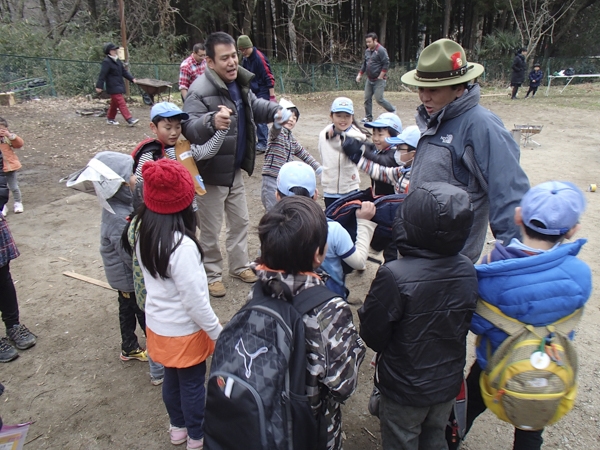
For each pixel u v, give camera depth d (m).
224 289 3.94
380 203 2.76
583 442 2.46
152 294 2.20
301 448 1.52
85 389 2.93
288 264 1.60
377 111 13.80
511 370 1.71
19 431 2.20
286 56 28.17
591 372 2.97
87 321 3.62
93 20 23.64
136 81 12.33
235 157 3.60
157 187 2.01
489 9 26.55
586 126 11.24
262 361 1.51
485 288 1.82
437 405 1.93
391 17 29.95
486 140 2.16
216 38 3.31
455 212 1.70
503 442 2.50
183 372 2.29
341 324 1.62
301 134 10.40
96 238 5.07
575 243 1.75
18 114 11.17
